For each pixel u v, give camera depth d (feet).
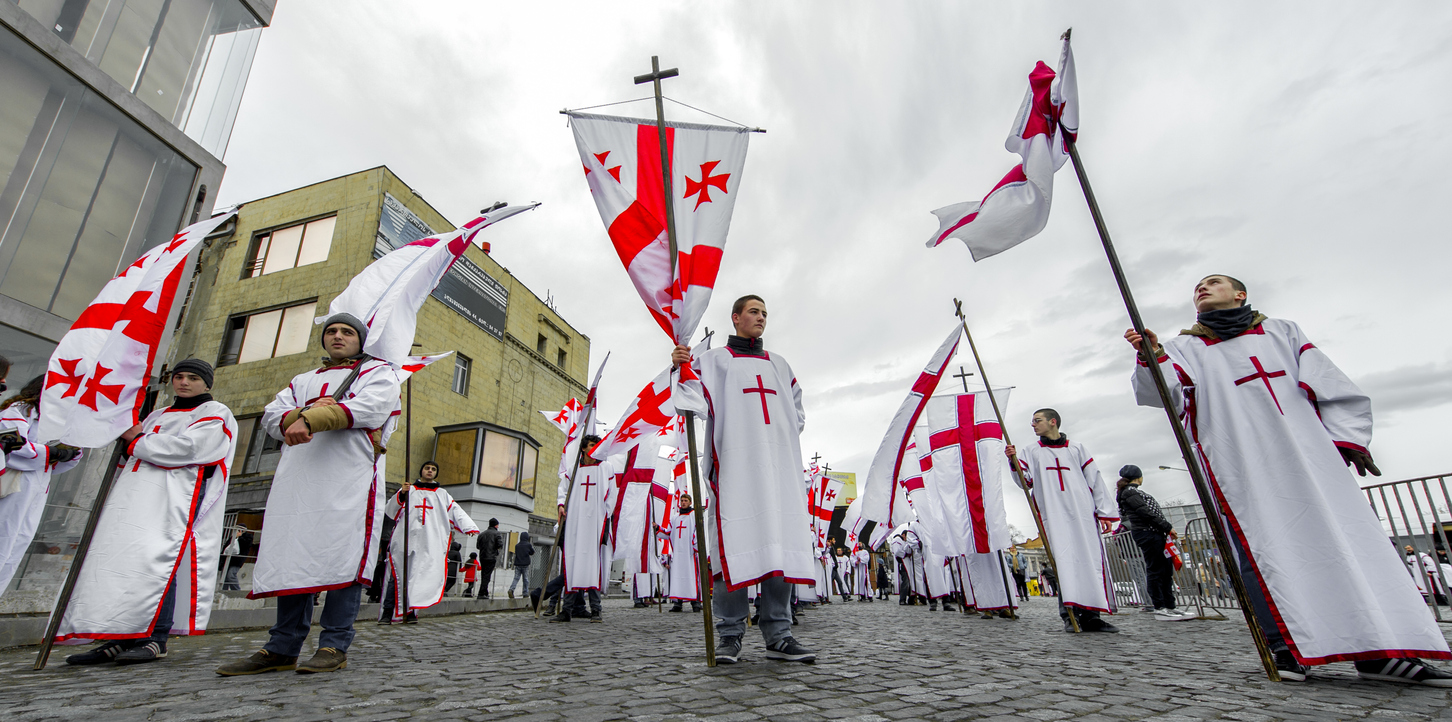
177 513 13.10
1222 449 10.66
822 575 47.34
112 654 12.41
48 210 24.04
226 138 31.07
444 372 67.46
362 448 11.52
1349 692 8.55
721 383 12.28
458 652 14.39
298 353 59.82
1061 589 19.47
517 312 80.07
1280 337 10.78
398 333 11.83
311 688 9.46
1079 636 17.74
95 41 26.07
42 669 11.27
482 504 63.41
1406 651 8.82
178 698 8.64
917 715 7.42
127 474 13.05
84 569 12.19
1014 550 56.03
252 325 62.95
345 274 61.11
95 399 11.59
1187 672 10.55
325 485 11.14
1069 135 11.57
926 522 33.22
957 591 32.19
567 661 12.62
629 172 13.34
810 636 18.58
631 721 7.23
